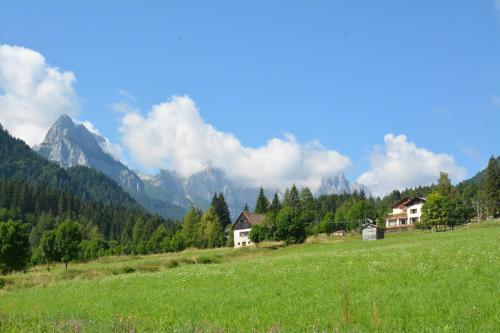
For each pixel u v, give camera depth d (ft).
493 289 60.03
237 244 514.27
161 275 128.77
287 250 276.62
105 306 79.92
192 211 599.57
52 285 143.33
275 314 57.00
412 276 77.00
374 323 45.80
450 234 245.65
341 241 336.70
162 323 55.83
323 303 61.77
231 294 79.30
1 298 119.03
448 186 489.26
